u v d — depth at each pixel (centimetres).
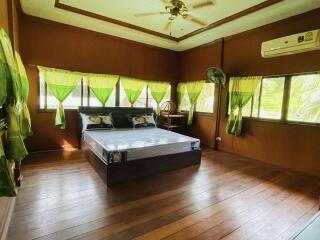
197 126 574
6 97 150
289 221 215
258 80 413
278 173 358
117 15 417
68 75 446
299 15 349
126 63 531
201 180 316
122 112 518
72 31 448
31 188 269
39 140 434
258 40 416
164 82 605
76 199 245
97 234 185
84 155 418
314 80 341
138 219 210
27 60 406
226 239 184
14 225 192
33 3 348
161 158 336
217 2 341
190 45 559
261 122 416
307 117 353
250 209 236
